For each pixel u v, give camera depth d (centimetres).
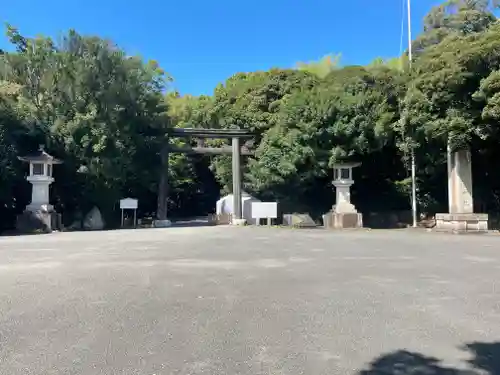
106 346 397
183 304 549
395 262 930
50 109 2262
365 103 2244
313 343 407
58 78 2241
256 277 741
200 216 3934
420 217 2597
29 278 729
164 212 2702
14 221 2227
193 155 3600
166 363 359
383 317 492
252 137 2856
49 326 457
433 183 2539
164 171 2725
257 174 2644
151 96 2647
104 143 2194
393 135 2277
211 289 640
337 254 1073
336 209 2289
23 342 408
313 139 2295
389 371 345
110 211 2559
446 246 1281
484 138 1791
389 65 2916
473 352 385
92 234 1814
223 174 3173
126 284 677
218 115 3319
